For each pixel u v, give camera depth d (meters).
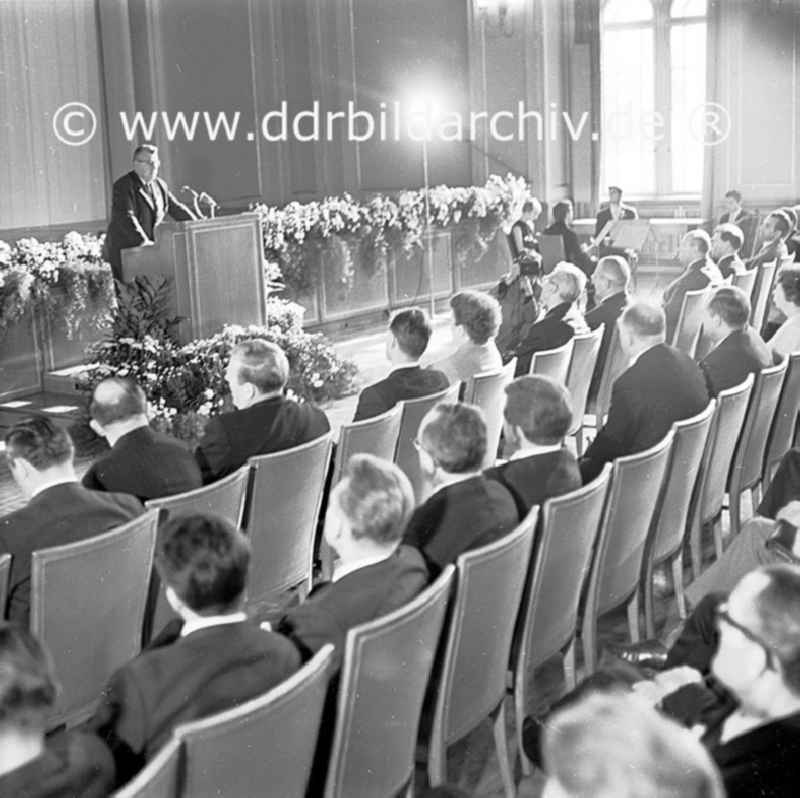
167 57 13.64
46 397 9.32
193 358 8.01
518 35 15.20
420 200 12.66
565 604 3.75
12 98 11.93
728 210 13.66
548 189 15.53
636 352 5.10
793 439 6.04
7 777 2.02
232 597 2.62
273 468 4.24
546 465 3.94
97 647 3.42
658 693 2.52
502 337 8.95
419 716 3.04
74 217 12.64
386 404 5.32
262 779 2.35
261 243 9.01
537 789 3.56
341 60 15.43
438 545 3.54
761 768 2.05
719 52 15.07
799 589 2.09
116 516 3.65
